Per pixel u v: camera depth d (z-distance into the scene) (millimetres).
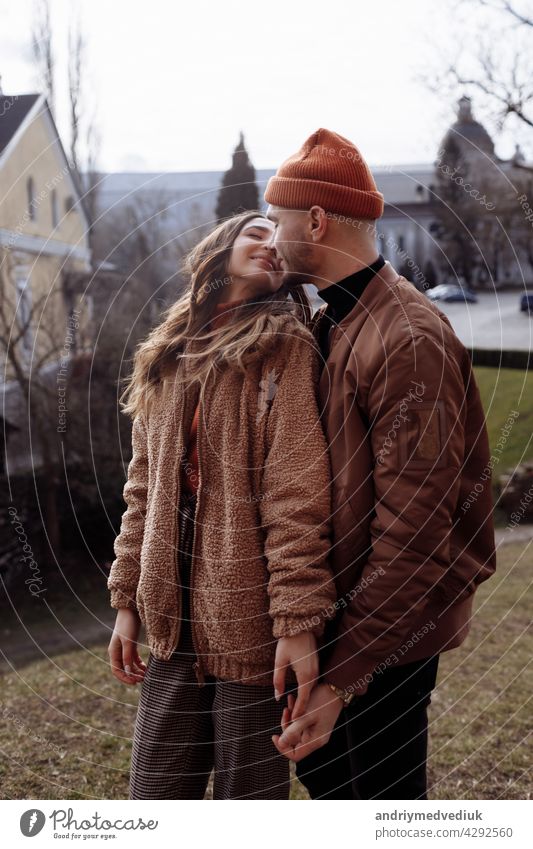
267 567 1269
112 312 6812
